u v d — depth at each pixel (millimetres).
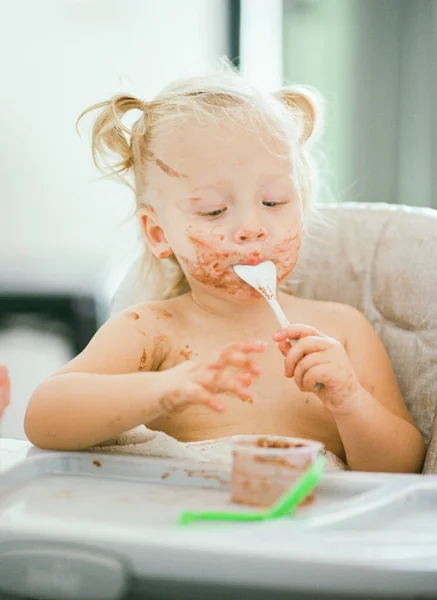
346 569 544
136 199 1191
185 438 1078
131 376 934
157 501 755
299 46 2576
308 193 1241
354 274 1197
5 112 2537
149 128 1134
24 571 598
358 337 1130
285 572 550
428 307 1122
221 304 1128
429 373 1112
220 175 1044
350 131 2533
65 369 1031
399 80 2508
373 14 2518
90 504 746
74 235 2555
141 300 1264
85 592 585
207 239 1046
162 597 576
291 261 1061
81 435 934
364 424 976
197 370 863
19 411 2379
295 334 945
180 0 2535
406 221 1185
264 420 1075
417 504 732
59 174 2547
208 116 1077
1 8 2494
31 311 2361
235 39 2572
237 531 601
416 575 543
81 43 2514
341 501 761
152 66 2535
